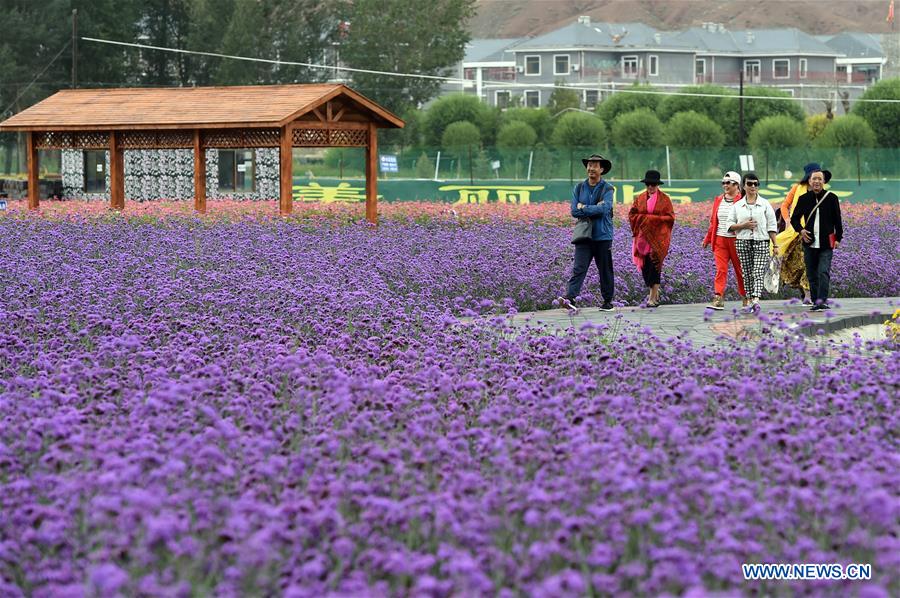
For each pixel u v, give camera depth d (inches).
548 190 4062.5
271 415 751.1
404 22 7416.3
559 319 1422.2
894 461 644.1
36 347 992.9
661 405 806.5
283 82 7032.5
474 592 467.8
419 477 609.6
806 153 4517.7
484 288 1562.5
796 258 1612.9
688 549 537.0
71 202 2955.2
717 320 1422.2
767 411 781.3
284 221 2126.0
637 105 6934.1
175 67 7145.7
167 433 690.8
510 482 599.5
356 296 1219.9
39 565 524.4
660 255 1587.1
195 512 550.6
